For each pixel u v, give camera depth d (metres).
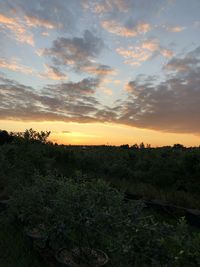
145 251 4.30
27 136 12.64
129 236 4.58
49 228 5.91
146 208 10.73
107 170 16.77
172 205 10.38
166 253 4.12
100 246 5.61
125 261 4.41
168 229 4.55
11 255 6.33
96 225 5.30
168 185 12.89
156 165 14.00
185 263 3.57
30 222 6.98
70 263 5.66
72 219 5.50
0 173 11.29
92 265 5.51
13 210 7.49
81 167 17.62
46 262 6.23
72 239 5.58
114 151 20.39
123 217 5.27
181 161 12.93
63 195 6.00
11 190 10.70
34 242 6.60
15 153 12.27
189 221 9.52
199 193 11.73
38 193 6.91
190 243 3.68
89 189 6.18
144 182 14.02
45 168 12.45
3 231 7.71
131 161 17.27
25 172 11.63
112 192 6.00
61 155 17.94
